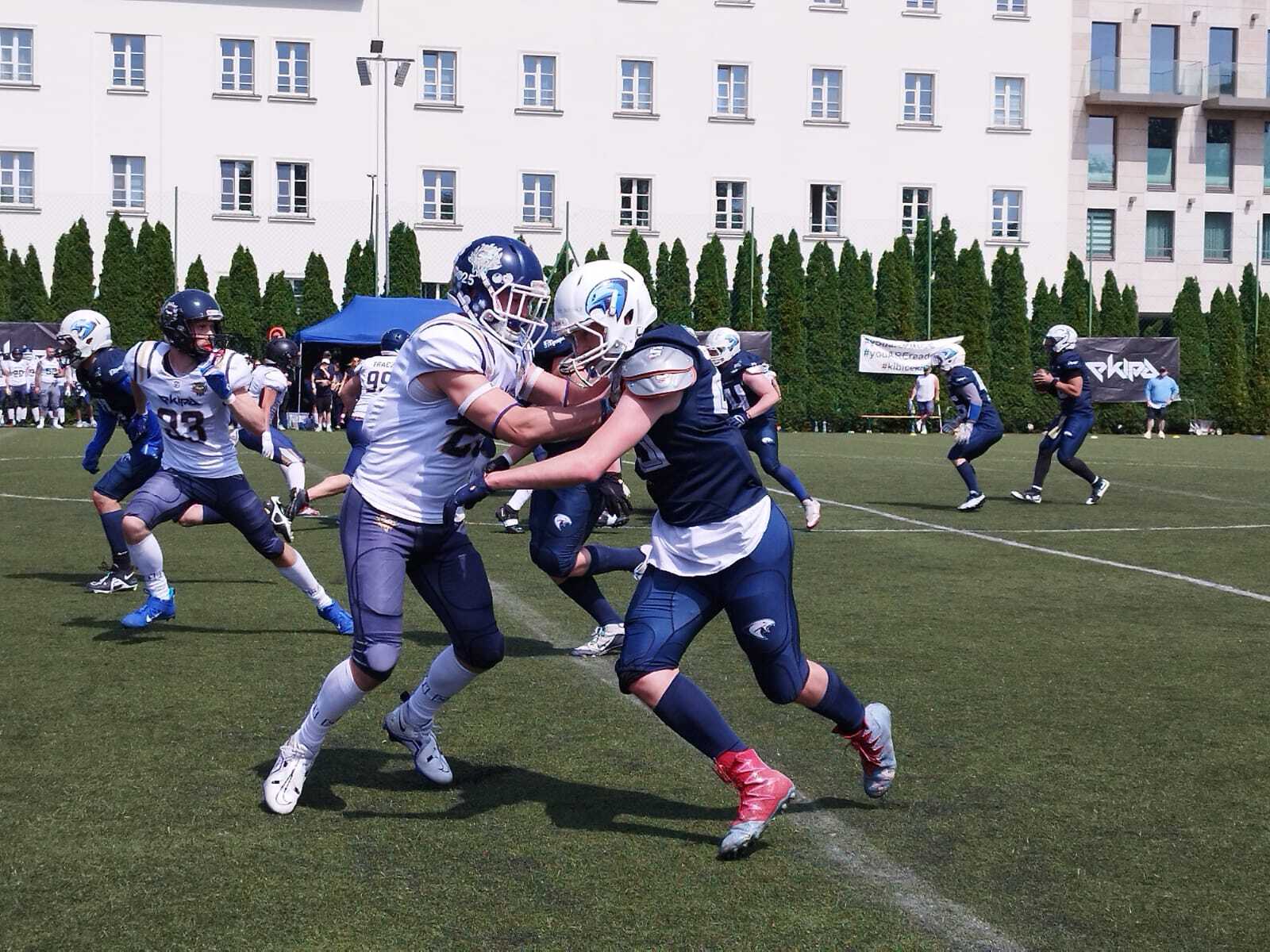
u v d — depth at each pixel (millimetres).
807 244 40250
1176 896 3570
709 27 39250
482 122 38281
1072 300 37844
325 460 19984
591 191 39031
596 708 5547
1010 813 4242
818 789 4488
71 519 12117
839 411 36250
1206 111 43156
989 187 41250
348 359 33344
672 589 4035
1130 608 8031
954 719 5387
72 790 4391
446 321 4137
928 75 40719
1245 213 43812
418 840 3969
